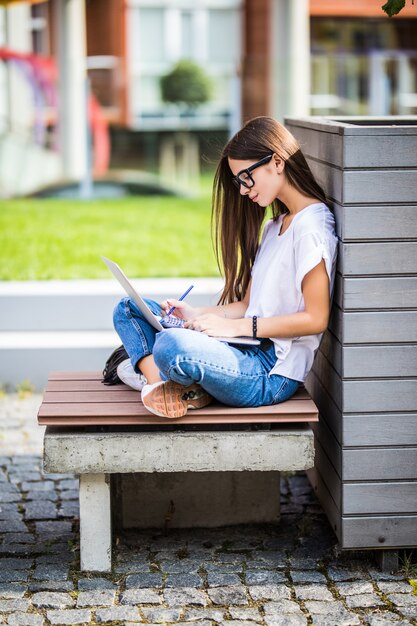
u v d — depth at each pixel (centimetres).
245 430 346
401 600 335
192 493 397
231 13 1574
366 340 339
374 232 332
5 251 830
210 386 336
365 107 1177
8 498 433
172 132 1200
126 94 1177
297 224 346
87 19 1525
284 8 1205
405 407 344
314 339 358
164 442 341
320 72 1173
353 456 346
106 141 1173
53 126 1147
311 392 411
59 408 346
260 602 335
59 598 338
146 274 722
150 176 1192
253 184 351
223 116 1213
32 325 611
